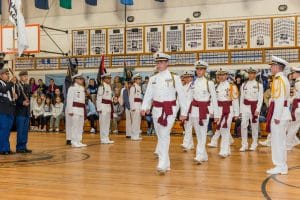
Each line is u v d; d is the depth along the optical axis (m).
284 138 7.83
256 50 15.69
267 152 11.07
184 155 10.44
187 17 17.00
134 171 8.09
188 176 7.57
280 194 6.16
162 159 7.77
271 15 15.80
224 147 10.19
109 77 13.61
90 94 16.98
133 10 17.81
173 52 16.92
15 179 7.28
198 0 16.84
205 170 8.20
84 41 18.41
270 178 7.38
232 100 10.70
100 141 13.70
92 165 8.84
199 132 9.09
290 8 15.55
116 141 14.02
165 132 7.74
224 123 10.21
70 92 12.34
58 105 17.50
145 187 6.63
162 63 7.81
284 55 15.33
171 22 17.25
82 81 12.55
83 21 18.59
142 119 16.81
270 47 15.51
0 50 15.88
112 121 16.72
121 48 17.77
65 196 6.02
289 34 15.31
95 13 18.42
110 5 18.17
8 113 10.48
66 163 9.12
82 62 18.34
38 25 17.06
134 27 17.53
